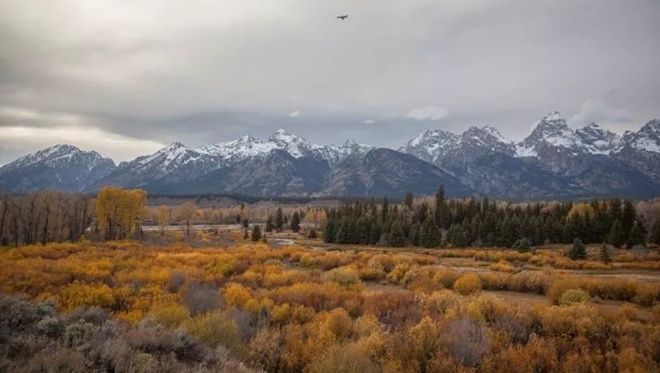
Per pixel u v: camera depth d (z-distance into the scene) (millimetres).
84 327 10039
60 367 7523
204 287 21797
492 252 59469
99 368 8031
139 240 72375
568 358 13289
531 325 17188
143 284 24047
